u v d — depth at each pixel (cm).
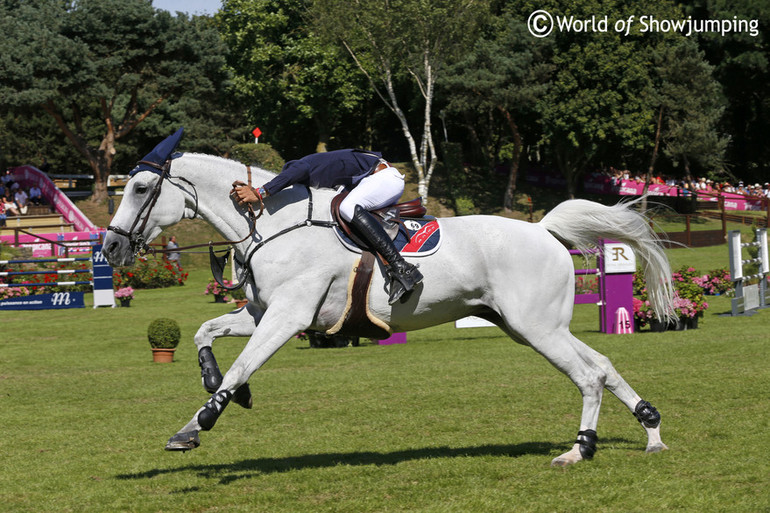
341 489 586
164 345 1445
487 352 1438
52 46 4541
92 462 716
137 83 4872
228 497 572
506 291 647
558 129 4941
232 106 6438
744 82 5947
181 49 4922
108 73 4878
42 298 2605
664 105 4881
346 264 633
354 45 4431
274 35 5856
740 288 1930
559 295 654
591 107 4831
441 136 6406
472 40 4388
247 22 5734
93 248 2605
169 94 5088
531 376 1120
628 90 4928
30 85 4550
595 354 663
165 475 655
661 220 4447
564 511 516
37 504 580
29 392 1135
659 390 957
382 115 6419
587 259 712
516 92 4769
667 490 550
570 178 5256
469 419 851
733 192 5456
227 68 5656
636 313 1641
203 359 639
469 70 4819
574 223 693
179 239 4466
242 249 640
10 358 1513
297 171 635
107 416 947
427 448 725
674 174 5984
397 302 636
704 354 1245
